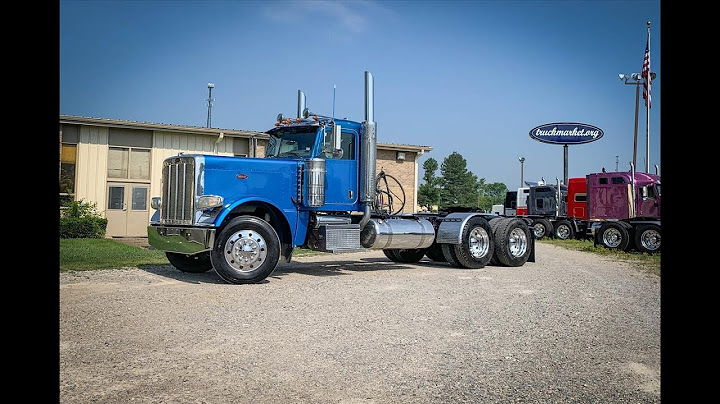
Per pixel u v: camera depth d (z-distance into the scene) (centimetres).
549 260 1421
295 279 947
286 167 958
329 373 418
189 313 625
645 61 2277
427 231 1165
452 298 766
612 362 459
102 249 1423
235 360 447
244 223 871
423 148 2464
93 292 756
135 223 2000
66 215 1812
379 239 1079
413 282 926
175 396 361
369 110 1023
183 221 880
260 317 612
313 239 1009
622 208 2222
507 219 1251
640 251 1716
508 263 1223
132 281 872
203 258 1009
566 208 2862
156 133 2033
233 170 905
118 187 1978
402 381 402
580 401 366
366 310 665
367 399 364
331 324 584
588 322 618
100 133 1950
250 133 2122
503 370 433
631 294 832
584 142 2791
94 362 433
